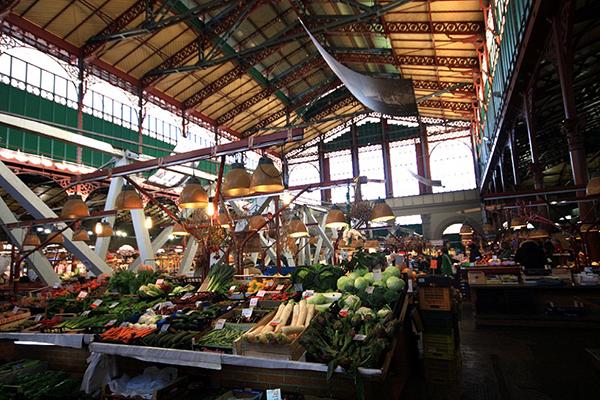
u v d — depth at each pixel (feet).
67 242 27.12
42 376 11.79
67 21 43.78
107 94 53.52
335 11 48.42
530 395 11.21
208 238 16.28
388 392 9.52
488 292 21.29
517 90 29.27
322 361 8.23
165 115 62.28
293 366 8.34
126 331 10.60
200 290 14.48
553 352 15.25
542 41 22.72
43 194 52.65
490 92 41.57
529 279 20.79
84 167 48.78
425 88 60.75
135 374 11.53
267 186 12.10
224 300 13.38
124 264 51.37
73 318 12.73
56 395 10.86
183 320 10.65
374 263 14.58
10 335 11.98
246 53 47.73
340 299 11.03
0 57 41.22
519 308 20.95
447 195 82.69
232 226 18.75
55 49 45.60
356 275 12.53
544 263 24.03
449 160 84.23
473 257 34.60
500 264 25.05
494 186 58.70
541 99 37.99
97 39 45.91
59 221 23.95
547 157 59.62
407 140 88.48
